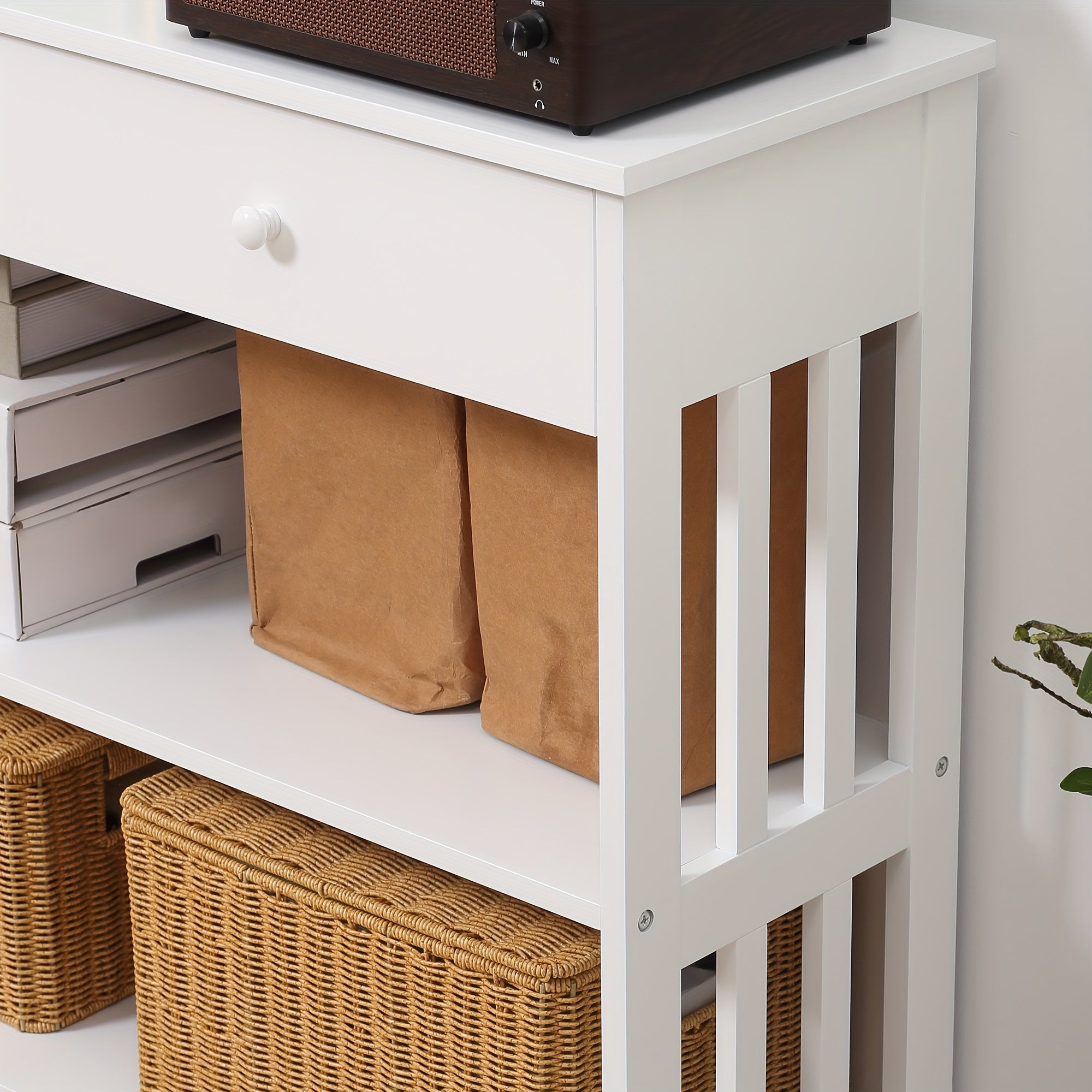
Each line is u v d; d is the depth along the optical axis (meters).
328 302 1.30
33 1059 1.86
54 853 1.82
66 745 1.78
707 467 1.39
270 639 1.73
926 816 1.57
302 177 1.27
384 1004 1.51
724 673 1.35
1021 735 1.60
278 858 1.55
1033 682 1.35
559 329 1.17
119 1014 1.94
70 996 1.90
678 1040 1.38
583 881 1.35
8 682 1.69
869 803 1.50
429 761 1.54
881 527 1.62
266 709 1.63
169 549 1.87
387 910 1.47
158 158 1.36
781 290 1.26
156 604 1.84
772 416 1.42
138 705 1.64
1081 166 1.42
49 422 1.69
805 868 1.46
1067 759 1.57
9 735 1.79
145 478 1.82
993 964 1.69
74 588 1.79
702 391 1.22
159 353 1.77
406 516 1.55
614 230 1.11
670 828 1.31
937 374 1.43
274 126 1.27
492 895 1.50
